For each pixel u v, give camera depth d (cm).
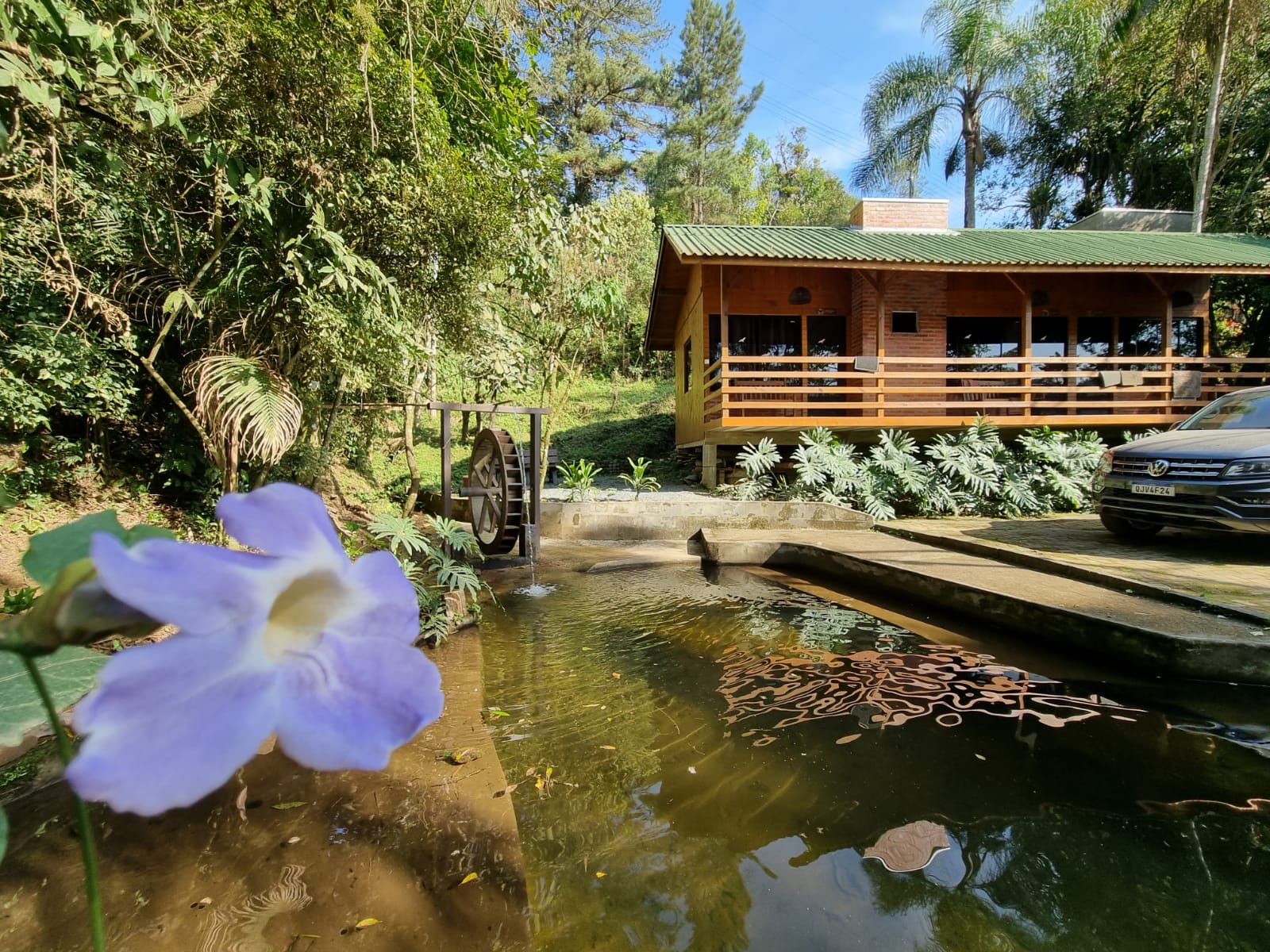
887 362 964
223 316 406
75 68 241
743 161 3006
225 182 340
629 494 921
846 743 244
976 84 1666
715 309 1100
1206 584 391
